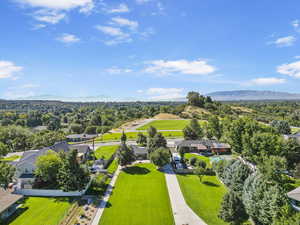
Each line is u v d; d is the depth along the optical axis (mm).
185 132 80562
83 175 39750
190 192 39656
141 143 77562
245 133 53125
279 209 24344
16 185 43125
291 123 124375
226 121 79125
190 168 53719
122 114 182375
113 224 29688
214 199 36781
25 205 35406
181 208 33906
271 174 32688
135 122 134750
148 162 59438
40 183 42812
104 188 41969
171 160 59656
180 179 46438
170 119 143500
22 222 30453
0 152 59594
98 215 31969
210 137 83750
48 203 36031
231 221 28688
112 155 64688
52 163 41469
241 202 29344
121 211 33125
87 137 100062
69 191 39000
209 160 61000
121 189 41375
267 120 131875
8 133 90500
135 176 48500
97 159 62562
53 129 143875
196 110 162375
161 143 61750
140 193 39438
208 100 185000
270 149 46281
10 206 32281
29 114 179750
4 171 39625
